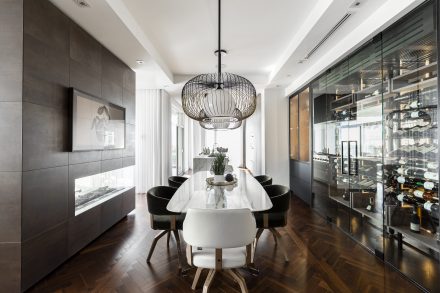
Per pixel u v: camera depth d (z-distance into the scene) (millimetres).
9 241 2137
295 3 2945
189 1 2928
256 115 8445
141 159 6496
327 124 4352
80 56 3012
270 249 3094
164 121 6652
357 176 3434
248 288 2273
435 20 2062
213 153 7637
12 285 2137
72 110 2775
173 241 3373
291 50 4016
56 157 2586
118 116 4012
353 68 3445
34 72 2273
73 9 2645
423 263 2459
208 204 2338
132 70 4680
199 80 2738
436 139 2166
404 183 2584
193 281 2352
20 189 2131
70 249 2830
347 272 2539
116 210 3979
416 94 2383
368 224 3195
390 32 2662
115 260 2826
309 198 5199
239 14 3213
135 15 3217
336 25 3000
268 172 6602
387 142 2805
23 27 2146
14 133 2135
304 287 2283
